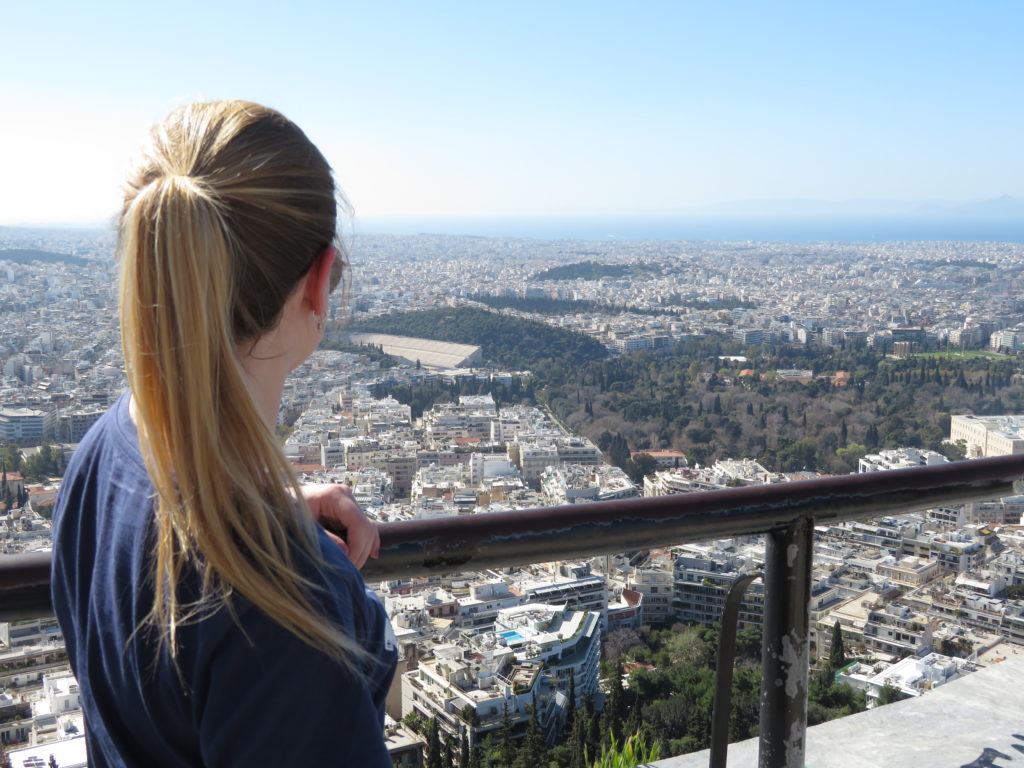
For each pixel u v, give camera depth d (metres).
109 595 1.12
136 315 1.07
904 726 3.61
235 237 1.09
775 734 2.34
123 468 1.16
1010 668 4.12
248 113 1.16
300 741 1.04
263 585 1.01
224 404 1.07
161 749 1.13
